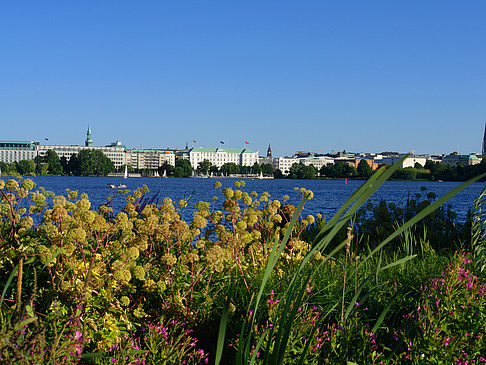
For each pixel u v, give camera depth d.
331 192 75.94
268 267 2.45
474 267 5.32
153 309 4.36
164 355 3.38
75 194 6.00
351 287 4.82
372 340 3.49
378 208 9.54
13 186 4.88
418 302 4.32
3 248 4.50
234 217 5.45
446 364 3.30
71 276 4.07
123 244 4.89
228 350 3.91
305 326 3.65
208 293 4.62
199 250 5.20
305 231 8.56
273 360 2.68
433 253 6.68
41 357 2.80
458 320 3.88
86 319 3.67
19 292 3.02
